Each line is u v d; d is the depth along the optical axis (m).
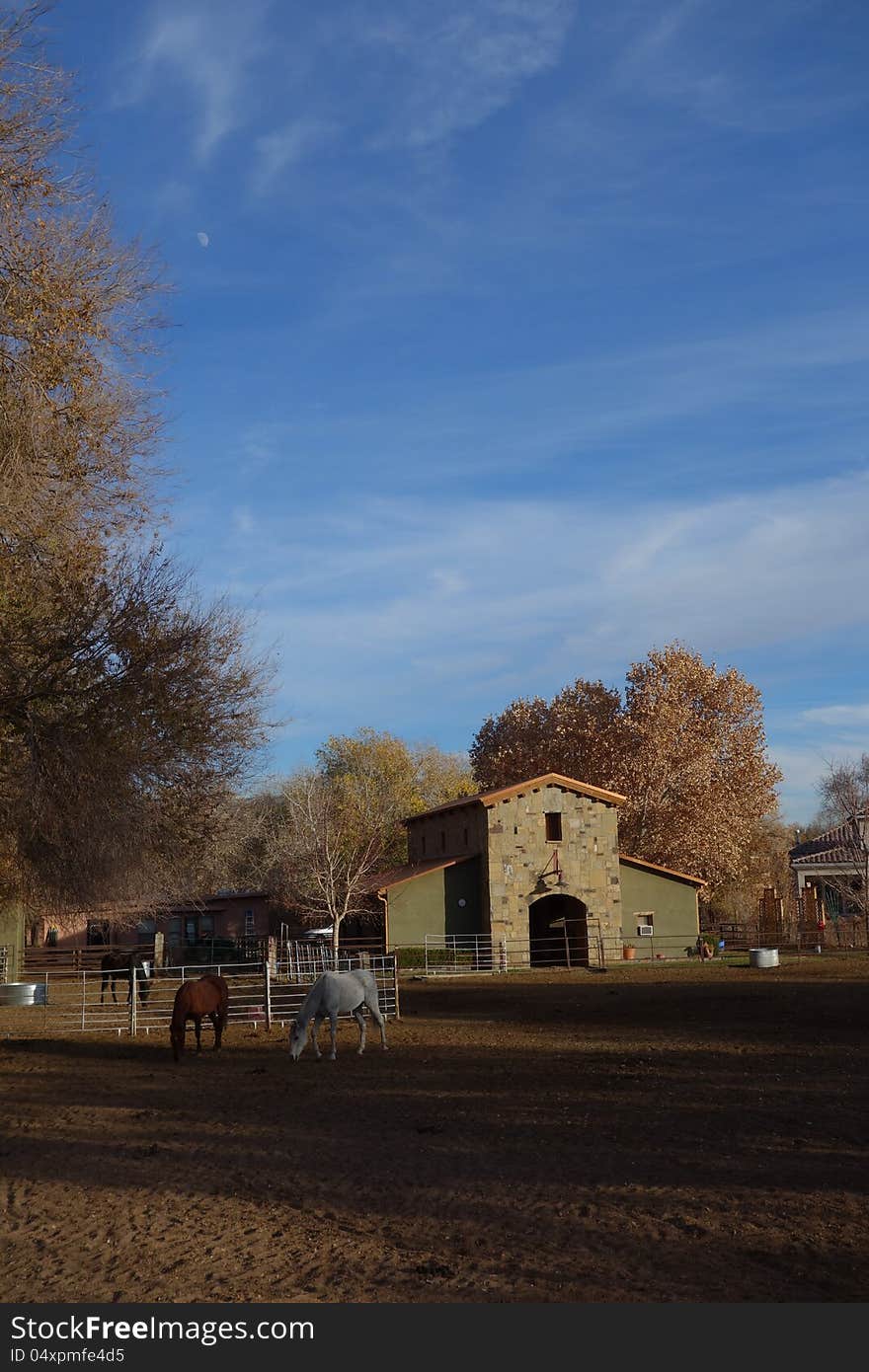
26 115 15.18
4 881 20.14
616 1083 14.87
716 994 28.89
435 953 44.97
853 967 37.12
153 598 17.31
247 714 18.27
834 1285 6.67
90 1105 14.38
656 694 54.34
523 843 46.25
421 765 79.19
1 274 15.29
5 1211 9.03
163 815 18.03
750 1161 9.95
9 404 15.20
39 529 15.98
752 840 59.94
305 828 53.06
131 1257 7.71
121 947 30.09
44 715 16.97
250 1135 11.92
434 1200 8.87
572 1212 8.37
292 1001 27.31
